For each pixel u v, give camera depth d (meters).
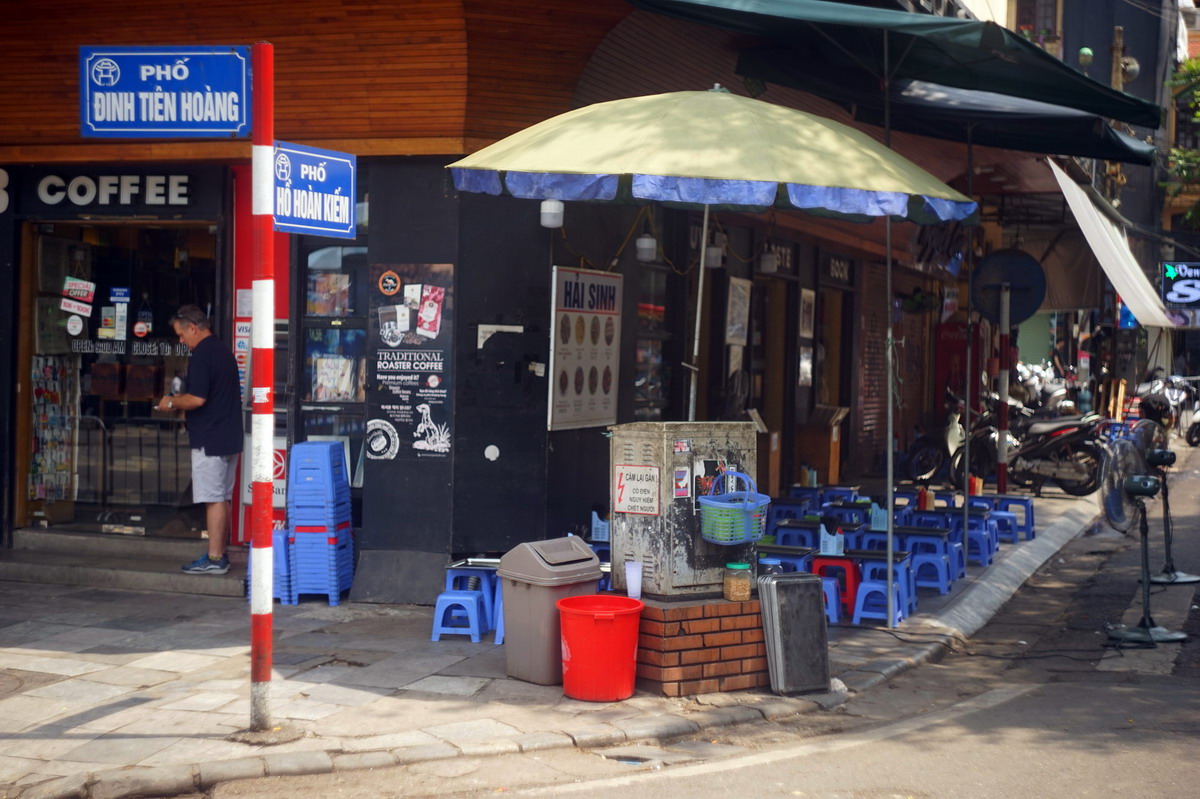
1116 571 10.67
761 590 6.46
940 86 9.75
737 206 7.42
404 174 8.52
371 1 7.86
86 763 5.16
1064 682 6.86
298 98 8.48
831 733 5.90
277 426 8.95
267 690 5.55
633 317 9.80
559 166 6.35
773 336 13.93
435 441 8.49
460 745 5.43
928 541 9.45
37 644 7.23
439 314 8.48
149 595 8.64
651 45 8.80
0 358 9.56
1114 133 9.96
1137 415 20.83
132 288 9.62
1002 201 15.70
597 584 6.64
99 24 8.52
